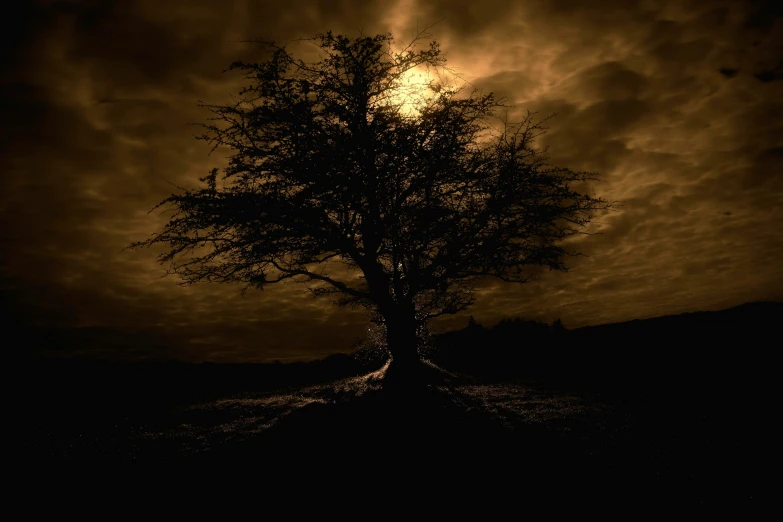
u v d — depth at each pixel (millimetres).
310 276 19453
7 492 12000
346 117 17469
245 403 20328
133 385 26906
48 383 26078
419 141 17625
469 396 18422
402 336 18859
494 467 11898
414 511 10344
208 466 13133
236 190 17344
